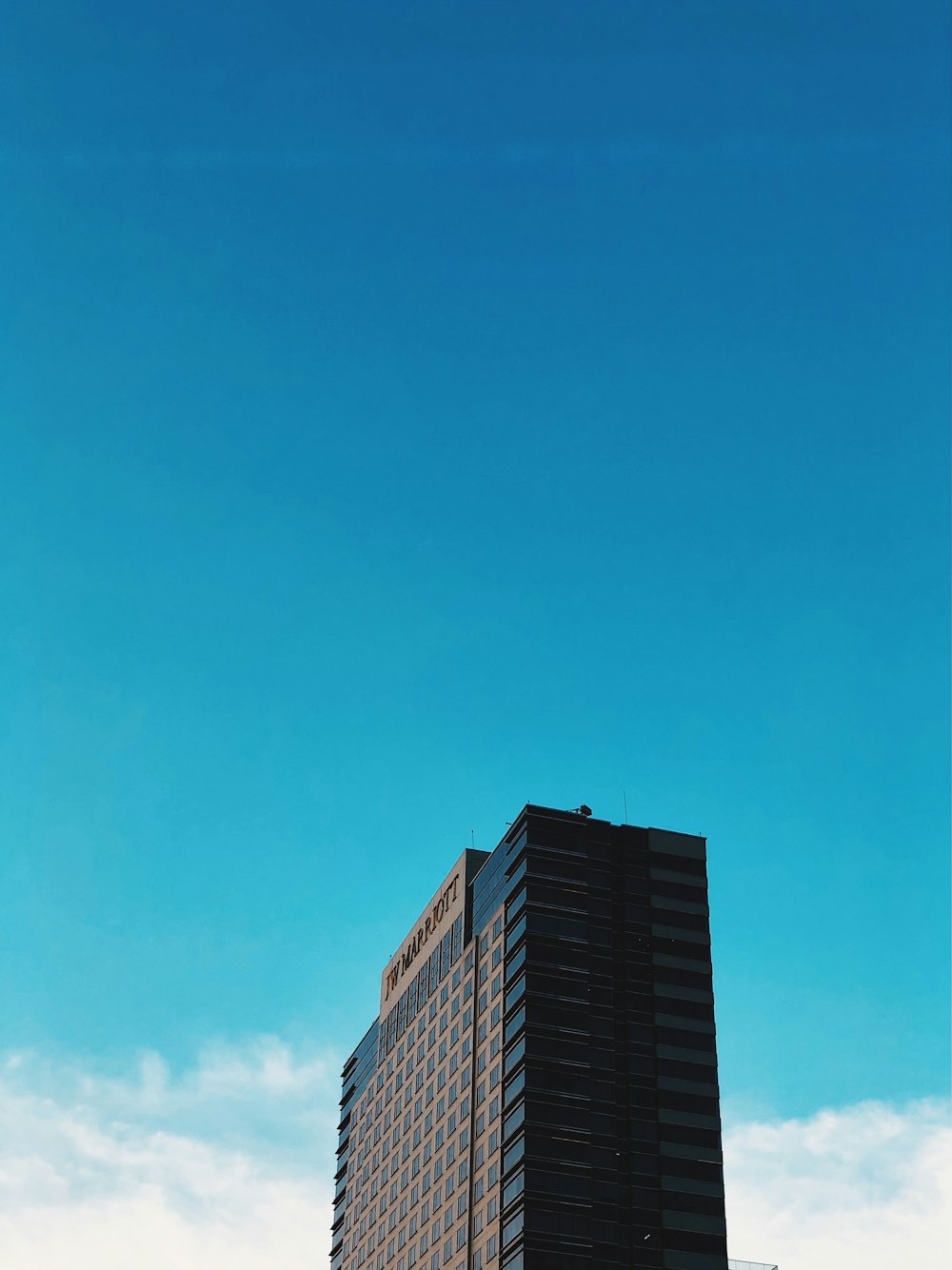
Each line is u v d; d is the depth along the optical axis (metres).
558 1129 164.38
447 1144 188.00
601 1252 159.25
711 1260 160.88
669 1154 165.88
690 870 184.75
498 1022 178.62
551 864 180.12
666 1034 172.88
